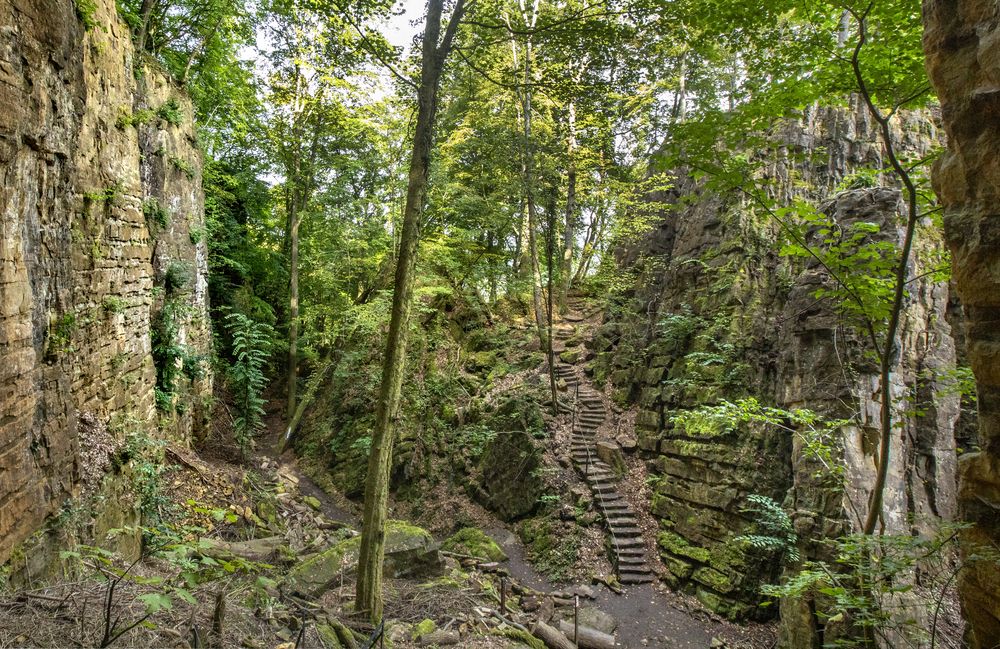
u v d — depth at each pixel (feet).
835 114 41.11
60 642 11.58
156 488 26.58
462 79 48.80
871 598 15.58
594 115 34.27
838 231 19.71
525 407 46.55
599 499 40.42
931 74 11.94
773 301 37.76
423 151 22.90
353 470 48.78
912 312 28.68
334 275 59.98
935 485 27.25
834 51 17.26
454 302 59.82
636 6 22.57
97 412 23.02
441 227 59.31
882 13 15.47
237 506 33.35
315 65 48.83
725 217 43.24
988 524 11.35
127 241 27.40
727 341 38.55
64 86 19.70
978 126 10.89
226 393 47.01
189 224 40.60
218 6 43.73
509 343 57.41
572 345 57.67
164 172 37.17
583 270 72.84
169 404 33.65
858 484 26.37
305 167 57.62
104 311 24.11
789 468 32.78
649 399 44.14
